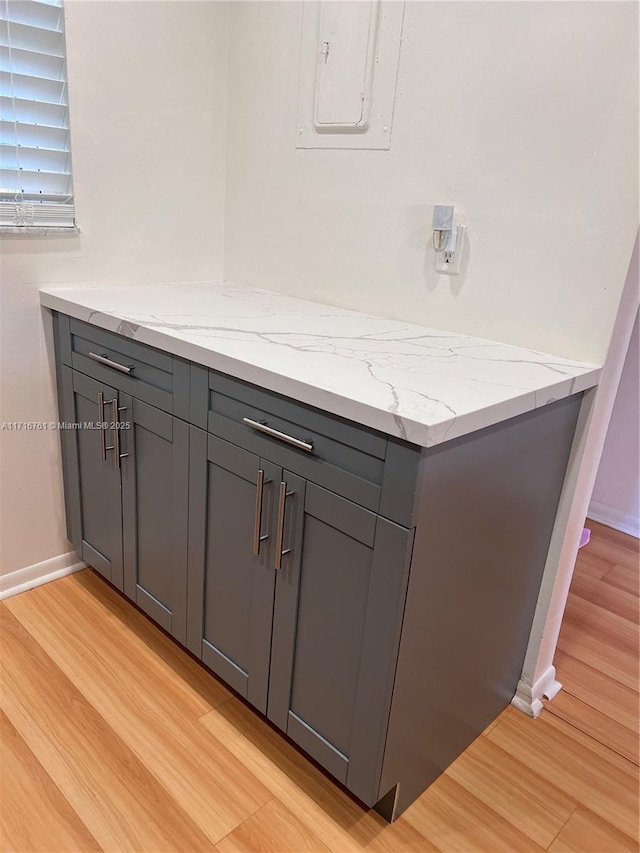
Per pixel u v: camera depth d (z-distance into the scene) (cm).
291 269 195
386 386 111
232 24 192
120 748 144
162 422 150
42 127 164
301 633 128
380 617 109
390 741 119
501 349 146
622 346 141
